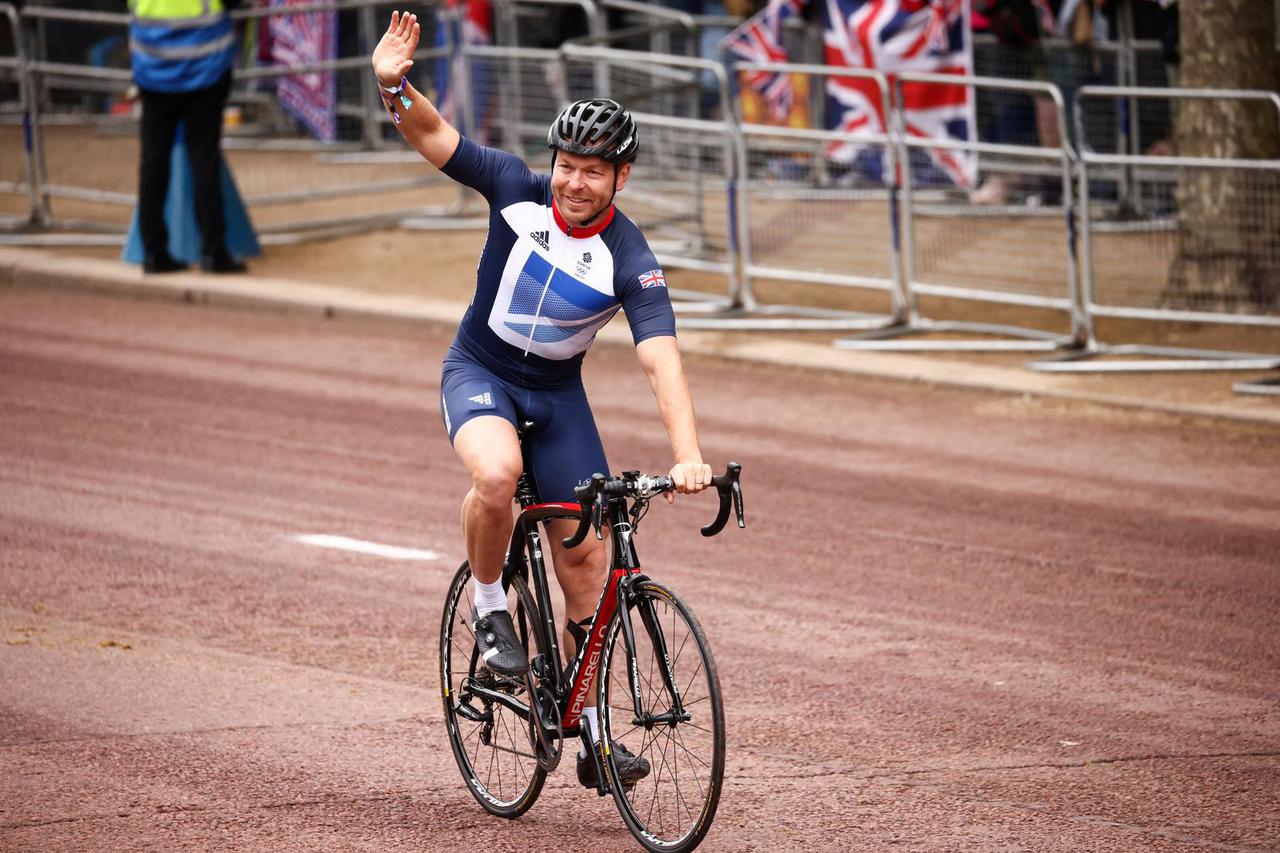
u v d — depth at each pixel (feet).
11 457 71.67
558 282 37.45
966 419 80.33
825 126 121.80
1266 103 91.50
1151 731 44.70
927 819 38.96
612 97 111.55
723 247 107.14
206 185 107.14
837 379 88.69
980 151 95.04
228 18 105.29
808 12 122.93
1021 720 45.44
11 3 153.17
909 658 50.29
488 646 38.14
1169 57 109.91
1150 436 76.95
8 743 42.91
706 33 140.67
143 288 106.11
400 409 81.51
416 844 37.73
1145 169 91.50
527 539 38.78
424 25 133.69
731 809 39.42
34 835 37.50
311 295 103.14
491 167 38.14
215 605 54.29
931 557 60.29
